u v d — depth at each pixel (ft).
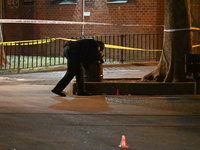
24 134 56.39
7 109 72.13
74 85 88.48
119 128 60.08
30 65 141.79
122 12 157.89
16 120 64.23
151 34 151.43
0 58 137.49
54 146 51.13
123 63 145.38
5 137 54.85
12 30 172.76
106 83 87.92
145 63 146.20
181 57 91.71
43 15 168.04
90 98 83.35
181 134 57.26
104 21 160.56
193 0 152.97
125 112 70.69
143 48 155.63
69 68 83.51
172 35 92.02
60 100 80.84
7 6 172.24
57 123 62.59
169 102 79.61
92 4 161.89
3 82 104.99
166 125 62.13
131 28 157.58
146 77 96.02
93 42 82.17
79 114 68.74
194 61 85.97
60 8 165.68
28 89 94.07
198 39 154.81
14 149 49.88
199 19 153.38
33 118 65.67
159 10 154.20
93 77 89.61
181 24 91.66
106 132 57.82
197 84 87.45
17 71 126.93
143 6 155.33
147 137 55.52
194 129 60.03
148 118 66.54
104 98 83.35
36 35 169.37
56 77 114.83
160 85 87.61
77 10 163.63
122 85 87.92
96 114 68.90
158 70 94.89
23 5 170.81
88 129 59.31
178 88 87.92
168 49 92.58
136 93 87.81
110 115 68.28
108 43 161.58
